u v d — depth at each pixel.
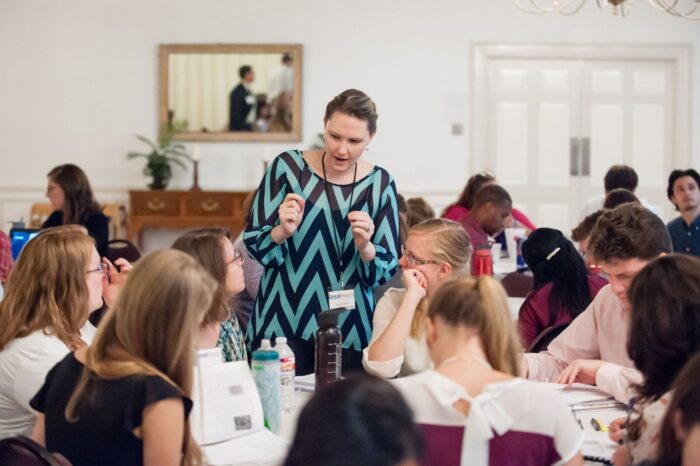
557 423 1.75
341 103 2.89
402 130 8.73
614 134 8.86
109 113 8.66
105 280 3.05
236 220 8.29
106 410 1.89
